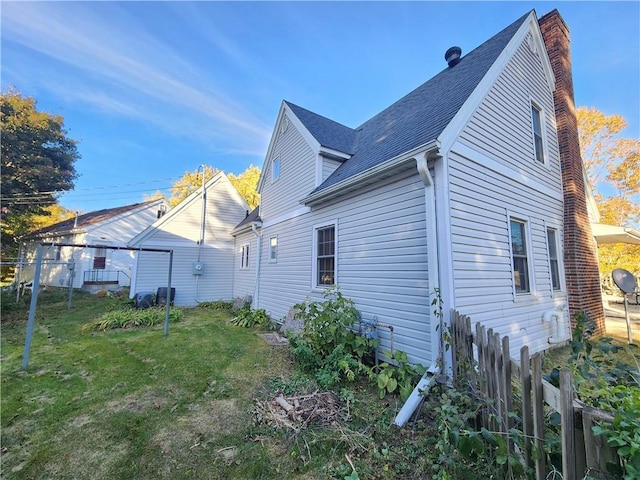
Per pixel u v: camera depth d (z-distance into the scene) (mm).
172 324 8547
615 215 14836
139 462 2529
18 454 2635
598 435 1370
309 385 4098
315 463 2506
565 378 1487
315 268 7164
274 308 9117
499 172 5324
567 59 8141
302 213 8023
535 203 6312
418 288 4473
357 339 4703
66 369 4762
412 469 2408
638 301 13320
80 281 16844
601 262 13492
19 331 7383
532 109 6777
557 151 7473
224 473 2400
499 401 2236
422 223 4461
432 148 4039
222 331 7625
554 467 1674
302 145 8336
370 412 3316
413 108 6828
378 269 5250
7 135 16297
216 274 13352
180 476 2363
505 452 1800
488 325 4633
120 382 4246
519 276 5676
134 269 11820
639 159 14336
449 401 2430
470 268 4441
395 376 4059
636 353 5305
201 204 13289
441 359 3867
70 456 2605
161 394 3863
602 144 15352
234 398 3744
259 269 10445
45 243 5426
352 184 5574
